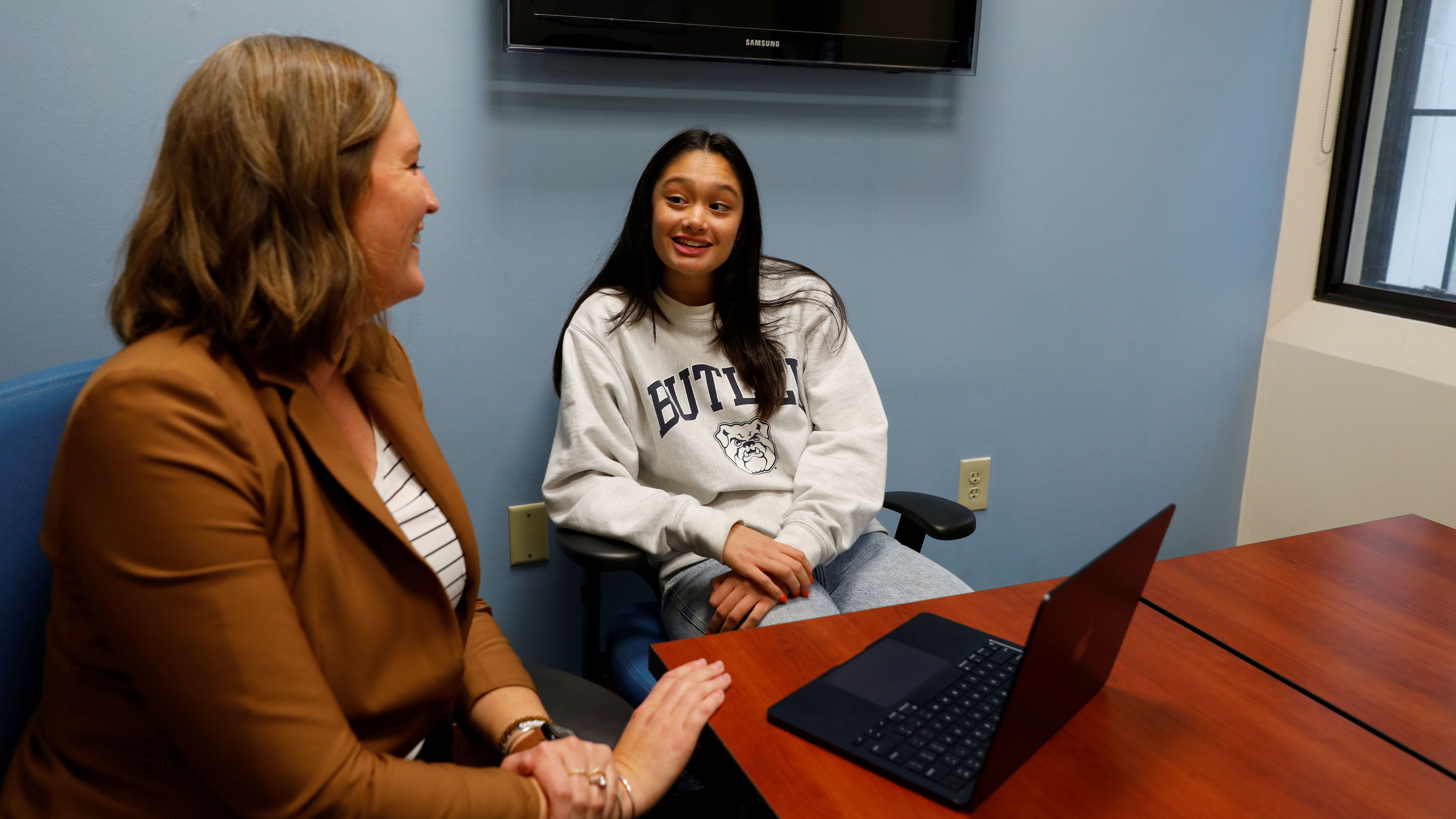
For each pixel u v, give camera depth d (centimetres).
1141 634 106
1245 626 108
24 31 143
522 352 183
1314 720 90
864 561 161
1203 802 77
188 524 69
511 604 196
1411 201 229
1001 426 230
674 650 101
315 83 78
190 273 75
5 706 81
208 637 70
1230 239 240
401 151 85
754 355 162
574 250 182
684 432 160
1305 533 249
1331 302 246
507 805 82
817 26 181
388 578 87
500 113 171
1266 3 226
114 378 70
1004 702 73
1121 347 237
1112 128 220
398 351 111
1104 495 247
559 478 158
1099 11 211
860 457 165
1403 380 218
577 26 166
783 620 135
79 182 151
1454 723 90
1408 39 225
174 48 150
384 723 90
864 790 78
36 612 84
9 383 84
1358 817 76
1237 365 253
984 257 216
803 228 198
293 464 81
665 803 117
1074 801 77
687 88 182
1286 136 238
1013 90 208
